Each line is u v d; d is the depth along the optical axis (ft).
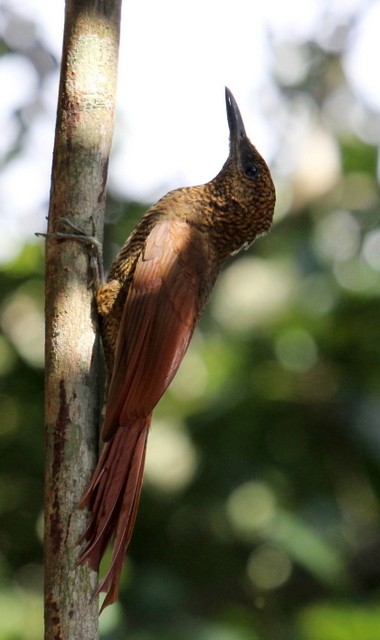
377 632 32.45
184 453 38.83
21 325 40.06
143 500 38.42
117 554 23.26
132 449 24.66
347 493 39.42
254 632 36.01
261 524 37.91
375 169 46.09
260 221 30.96
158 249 27.30
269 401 39.17
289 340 40.16
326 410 39.22
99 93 24.85
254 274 41.75
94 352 24.41
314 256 41.78
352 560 39.63
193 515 38.60
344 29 50.37
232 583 38.52
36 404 39.29
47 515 23.26
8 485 38.40
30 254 40.98
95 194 24.81
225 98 31.45
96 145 24.75
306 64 50.19
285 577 39.24
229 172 30.50
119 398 25.25
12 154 43.68
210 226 29.91
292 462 39.17
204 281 28.40
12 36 44.62
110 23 25.21
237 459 38.93
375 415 38.55
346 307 40.11
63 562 22.84
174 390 41.37
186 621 35.24
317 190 45.21
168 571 37.22
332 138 46.78
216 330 41.57
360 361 39.86
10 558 37.76
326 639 32.91
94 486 23.39
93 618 22.61
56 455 23.50
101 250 25.07
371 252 43.60
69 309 24.44
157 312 26.50
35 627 34.24
